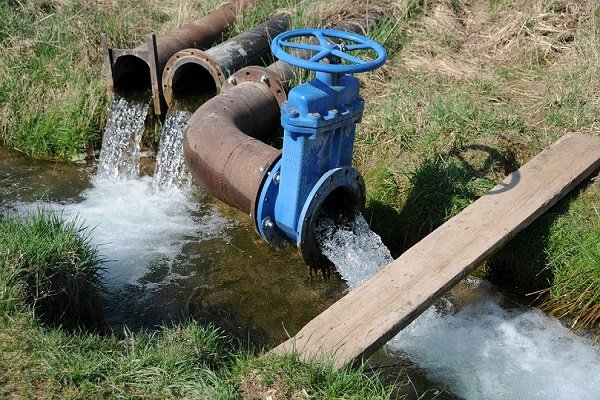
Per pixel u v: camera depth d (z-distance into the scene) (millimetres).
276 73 7113
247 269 6426
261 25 8352
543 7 8797
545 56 8305
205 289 6215
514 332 5816
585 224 6148
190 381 4273
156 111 7781
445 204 6457
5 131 8219
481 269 6387
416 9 9062
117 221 7082
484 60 8359
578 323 5848
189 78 7914
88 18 8992
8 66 8508
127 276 6332
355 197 5859
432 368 5438
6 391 4141
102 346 4570
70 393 4156
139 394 4199
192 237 6844
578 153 6676
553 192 6164
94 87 8273
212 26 8508
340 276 6176
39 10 9305
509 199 6109
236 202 5879
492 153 6809
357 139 7141
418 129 7090
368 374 5164
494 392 5254
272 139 7379
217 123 6195
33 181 7699
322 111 5207
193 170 6207
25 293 4863
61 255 5285
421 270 5266
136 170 7746
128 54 7660
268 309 6000
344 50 5266
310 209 5402
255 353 5527
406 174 6711
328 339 4617
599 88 7598
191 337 4656
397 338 5703
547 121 7230
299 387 4242
